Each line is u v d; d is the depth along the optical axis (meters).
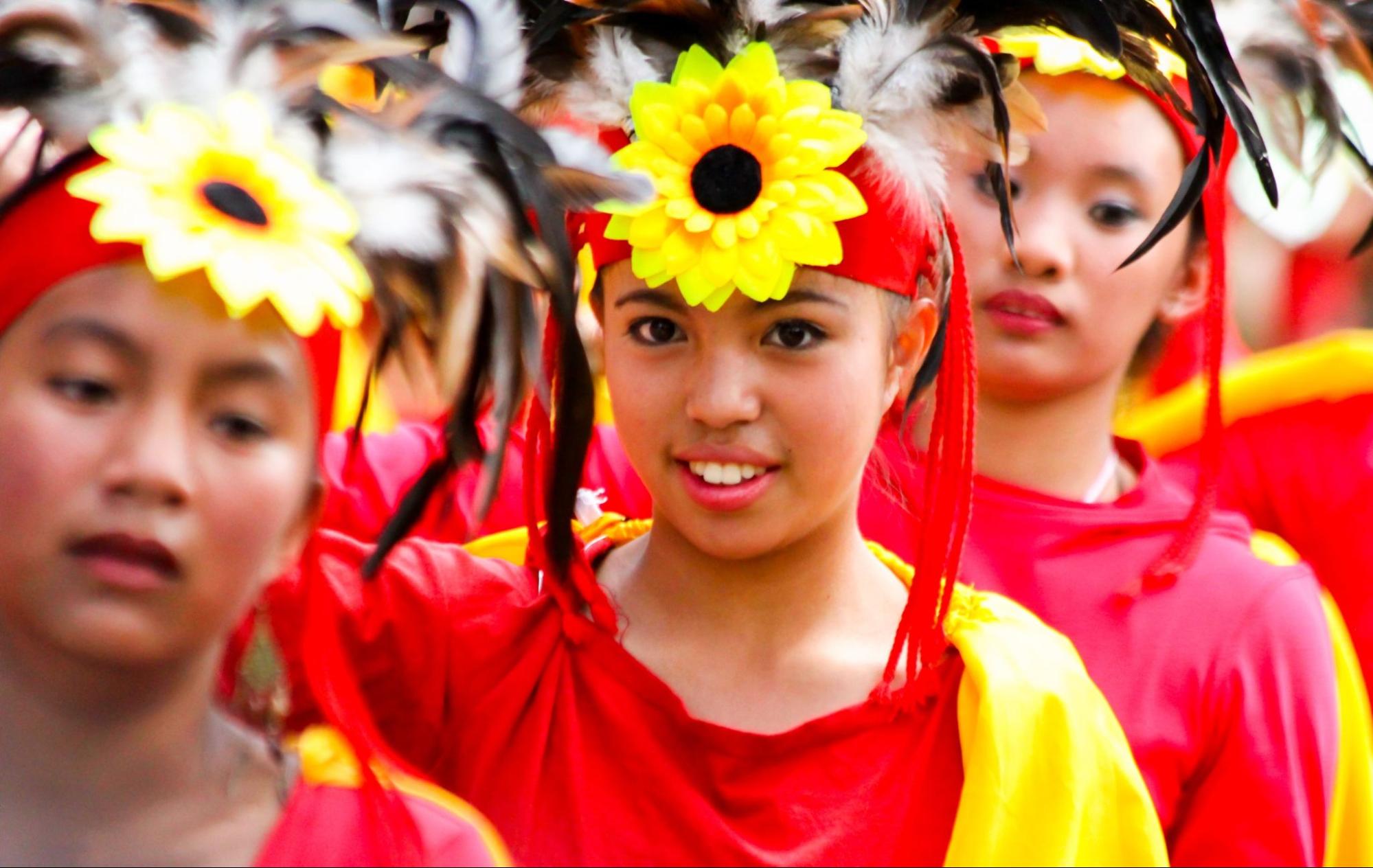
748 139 5.93
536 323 5.30
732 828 6.04
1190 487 9.07
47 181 4.70
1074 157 7.59
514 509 7.91
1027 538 7.69
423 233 5.00
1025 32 6.56
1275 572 7.63
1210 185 7.70
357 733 5.24
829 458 6.05
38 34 4.78
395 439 7.82
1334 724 7.33
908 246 6.21
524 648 6.36
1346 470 9.00
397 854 5.03
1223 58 6.71
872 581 6.57
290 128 4.84
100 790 4.74
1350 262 11.58
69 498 4.46
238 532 4.58
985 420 7.87
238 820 4.92
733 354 5.95
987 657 6.25
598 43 6.18
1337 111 7.72
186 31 4.88
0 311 4.59
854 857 6.03
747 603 6.31
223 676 5.92
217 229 4.46
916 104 6.13
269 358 4.60
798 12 6.16
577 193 5.28
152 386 4.50
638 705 6.21
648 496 8.09
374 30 5.05
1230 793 7.15
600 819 6.08
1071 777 6.13
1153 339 8.35
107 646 4.50
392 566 6.36
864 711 6.19
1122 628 7.45
